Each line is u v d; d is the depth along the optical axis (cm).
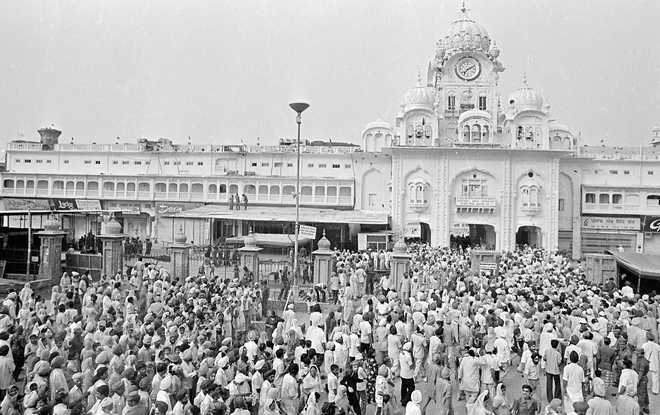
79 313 2216
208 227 5934
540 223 5853
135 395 1103
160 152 6631
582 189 6178
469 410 1467
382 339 1838
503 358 1766
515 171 5875
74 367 1488
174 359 1339
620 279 3691
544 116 5997
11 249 3562
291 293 2905
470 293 2523
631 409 1280
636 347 1817
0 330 1555
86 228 6109
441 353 1608
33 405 1135
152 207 6462
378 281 3494
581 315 1944
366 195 6306
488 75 6462
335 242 5903
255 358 1488
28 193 6719
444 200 5875
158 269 3341
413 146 5838
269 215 5650
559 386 1594
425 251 4691
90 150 6775
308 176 6419
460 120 5956
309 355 1445
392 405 1437
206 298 2183
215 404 1119
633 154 6338
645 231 6088
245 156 6531
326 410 1217
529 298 2248
